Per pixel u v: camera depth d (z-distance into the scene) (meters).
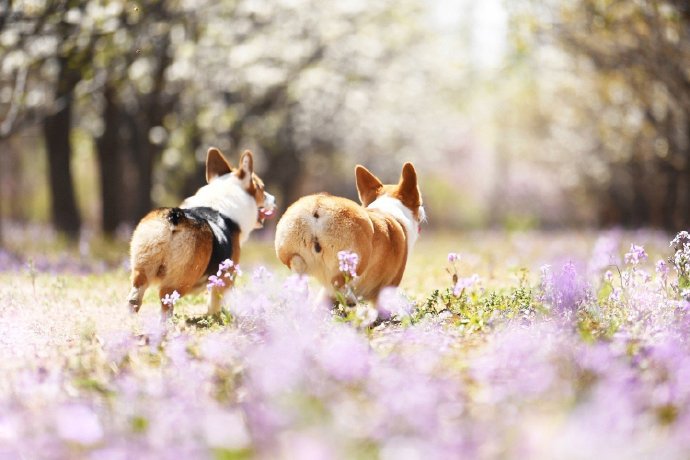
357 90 36.50
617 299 8.54
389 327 7.89
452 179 76.81
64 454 4.55
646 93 26.94
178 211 8.49
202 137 30.38
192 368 6.22
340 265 7.57
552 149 49.94
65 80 19.39
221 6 23.36
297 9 29.75
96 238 24.09
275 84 29.62
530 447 4.23
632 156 36.72
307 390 5.39
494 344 6.82
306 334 6.90
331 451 4.21
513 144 55.16
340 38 32.00
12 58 17.98
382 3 34.12
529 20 22.30
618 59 23.70
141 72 22.02
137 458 4.38
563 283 8.23
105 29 16.95
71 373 6.40
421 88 40.31
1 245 21.58
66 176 26.44
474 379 5.89
